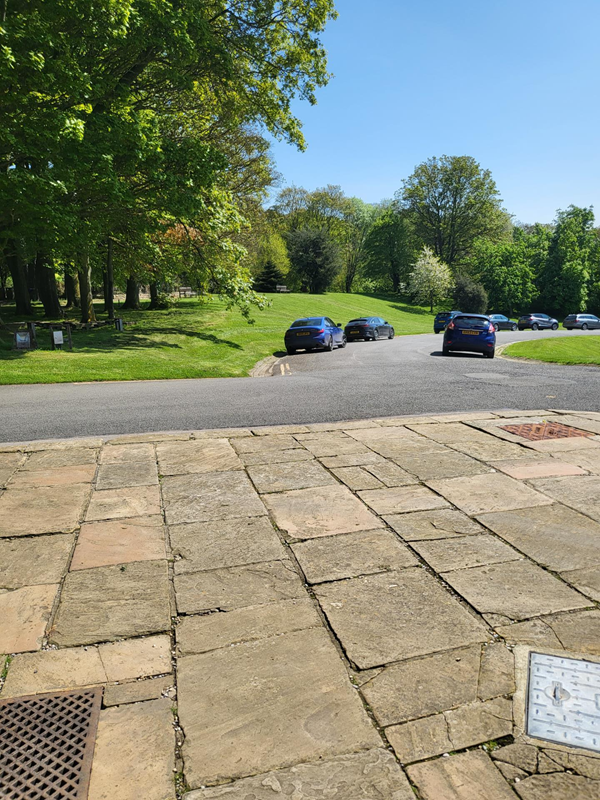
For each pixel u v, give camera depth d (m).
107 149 14.81
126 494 4.23
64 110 14.45
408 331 40.84
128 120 15.71
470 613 2.59
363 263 81.62
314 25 19.67
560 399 8.53
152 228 18.31
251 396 9.18
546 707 1.95
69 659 2.29
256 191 34.12
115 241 23.98
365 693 2.05
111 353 16.70
